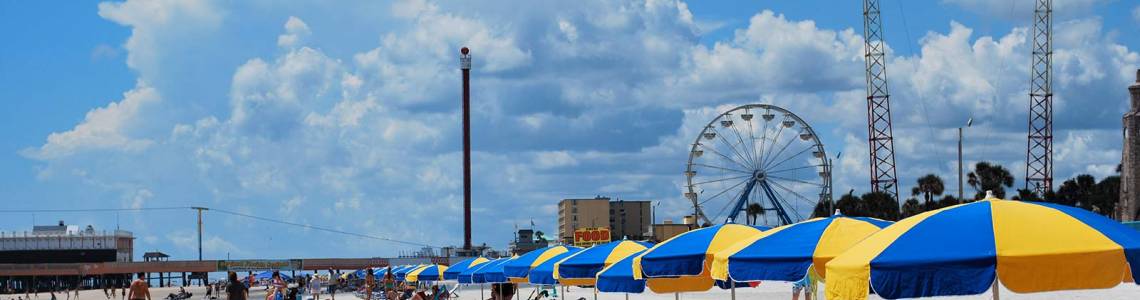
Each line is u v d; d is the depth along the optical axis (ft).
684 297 215.31
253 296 431.43
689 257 80.69
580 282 113.91
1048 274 50.03
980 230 52.47
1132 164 412.36
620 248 104.68
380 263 648.79
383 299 271.28
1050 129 529.45
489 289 353.31
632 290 89.81
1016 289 50.16
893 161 504.02
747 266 69.31
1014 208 54.34
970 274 50.49
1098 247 49.98
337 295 373.61
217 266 639.35
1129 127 414.62
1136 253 49.75
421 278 244.01
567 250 126.52
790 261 68.18
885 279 51.67
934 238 52.75
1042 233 51.57
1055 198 480.64
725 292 226.38
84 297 583.99
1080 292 159.74
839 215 75.61
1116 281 49.70
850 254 54.90
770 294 213.05
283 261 633.20
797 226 73.72
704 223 440.86
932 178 460.96
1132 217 410.52
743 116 436.76
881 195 465.88
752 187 435.94
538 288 214.28
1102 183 478.59
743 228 85.46
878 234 56.44
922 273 51.11
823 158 428.15
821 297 151.23
